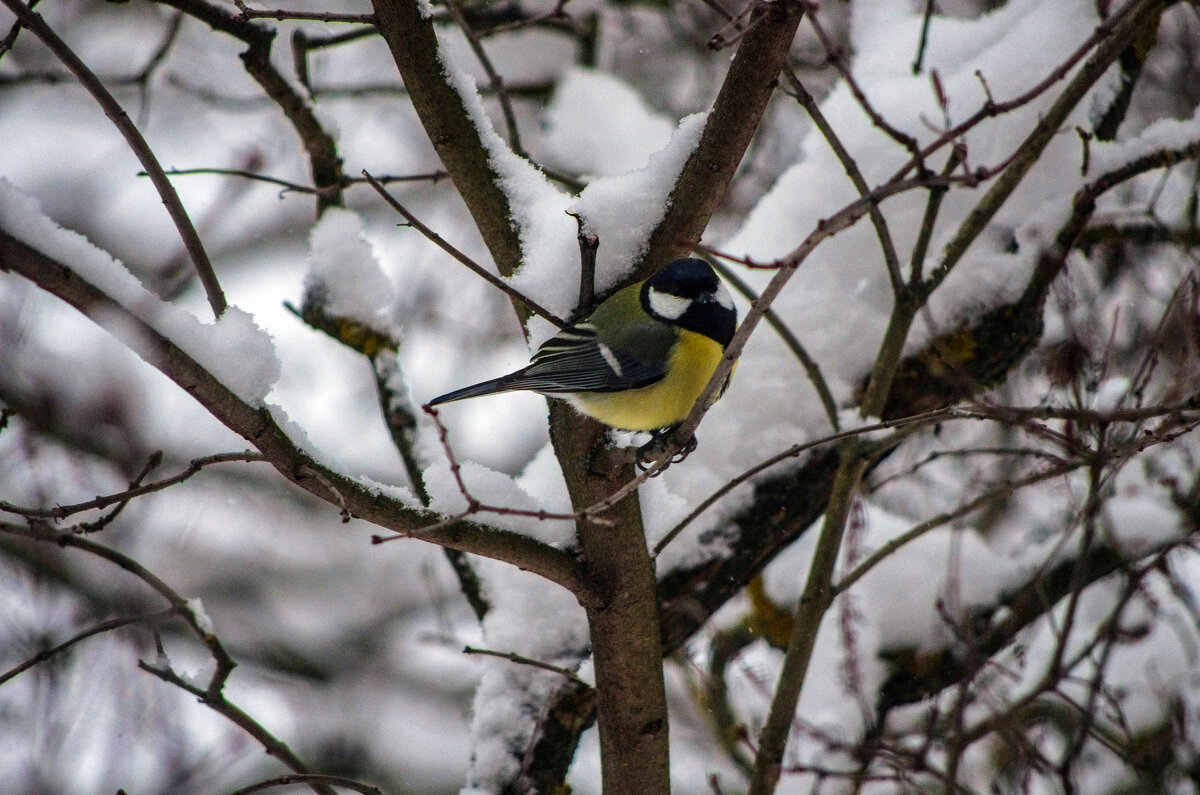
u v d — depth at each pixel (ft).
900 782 30.35
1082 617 37.17
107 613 42.93
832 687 34.42
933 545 33.37
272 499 54.24
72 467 45.14
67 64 19.54
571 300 21.65
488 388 23.11
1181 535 31.07
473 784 26.81
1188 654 36.14
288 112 32.19
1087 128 30.99
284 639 54.34
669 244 21.36
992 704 30.01
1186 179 38.17
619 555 21.36
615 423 25.52
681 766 40.75
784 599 34.27
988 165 30.96
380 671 54.49
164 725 41.24
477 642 41.65
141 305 15.84
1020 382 37.73
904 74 33.81
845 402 29.60
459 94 22.08
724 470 29.22
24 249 14.53
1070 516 32.09
